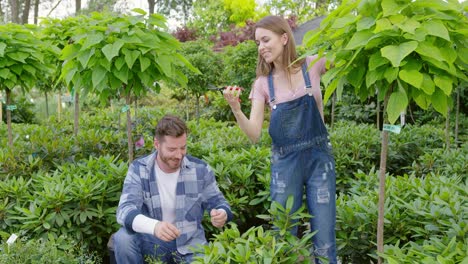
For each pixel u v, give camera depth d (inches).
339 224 124.3
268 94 115.0
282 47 111.4
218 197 127.0
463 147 220.7
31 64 190.5
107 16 150.9
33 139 206.2
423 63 84.7
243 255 91.7
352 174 219.5
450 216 115.6
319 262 115.0
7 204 145.3
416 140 250.7
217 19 960.9
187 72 337.1
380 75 84.9
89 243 146.7
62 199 139.6
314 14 944.9
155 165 123.8
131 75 145.3
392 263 85.7
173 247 122.6
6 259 104.4
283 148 113.7
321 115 115.4
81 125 317.7
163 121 116.6
